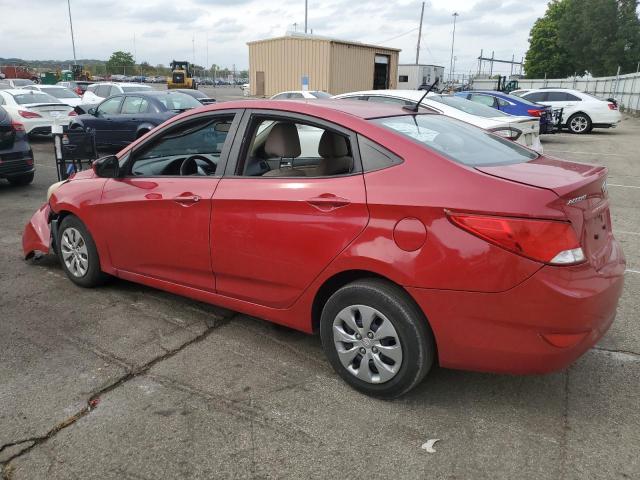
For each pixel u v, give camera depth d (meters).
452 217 2.64
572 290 2.54
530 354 2.61
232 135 3.56
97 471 2.51
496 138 3.66
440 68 39.31
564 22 48.16
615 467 2.53
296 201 3.12
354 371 3.09
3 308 4.30
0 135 8.45
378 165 2.96
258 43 26.14
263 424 2.84
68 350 3.62
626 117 29.83
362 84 26.33
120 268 4.33
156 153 4.18
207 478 2.47
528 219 2.52
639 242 6.25
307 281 3.16
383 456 2.61
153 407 2.99
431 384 3.22
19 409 2.96
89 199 4.36
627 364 3.48
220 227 3.48
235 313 4.23
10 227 6.76
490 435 2.76
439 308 2.71
